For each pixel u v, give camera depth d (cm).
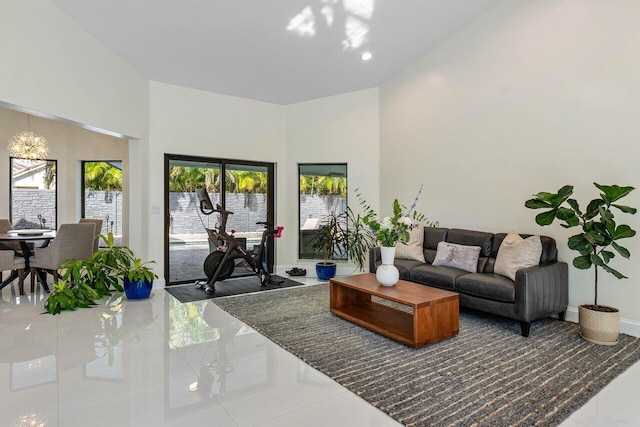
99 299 454
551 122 394
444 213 509
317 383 245
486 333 339
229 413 209
